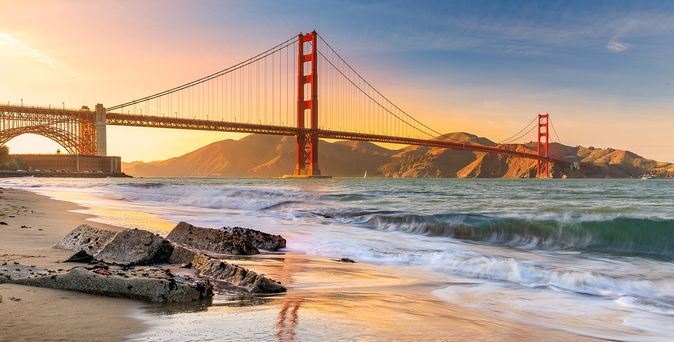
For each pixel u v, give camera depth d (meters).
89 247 7.77
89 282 5.05
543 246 11.00
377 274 7.40
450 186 58.50
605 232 11.45
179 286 4.95
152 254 6.92
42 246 8.25
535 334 4.39
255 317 4.31
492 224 12.76
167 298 4.84
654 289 6.59
